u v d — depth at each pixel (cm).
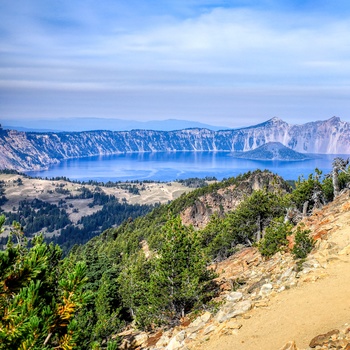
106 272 4728
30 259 859
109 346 1068
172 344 1795
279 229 2831
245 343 1477
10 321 766
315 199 3938
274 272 2192
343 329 1226
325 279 1770
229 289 2470
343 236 2116
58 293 1066
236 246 4809
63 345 862
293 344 1213
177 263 2362
